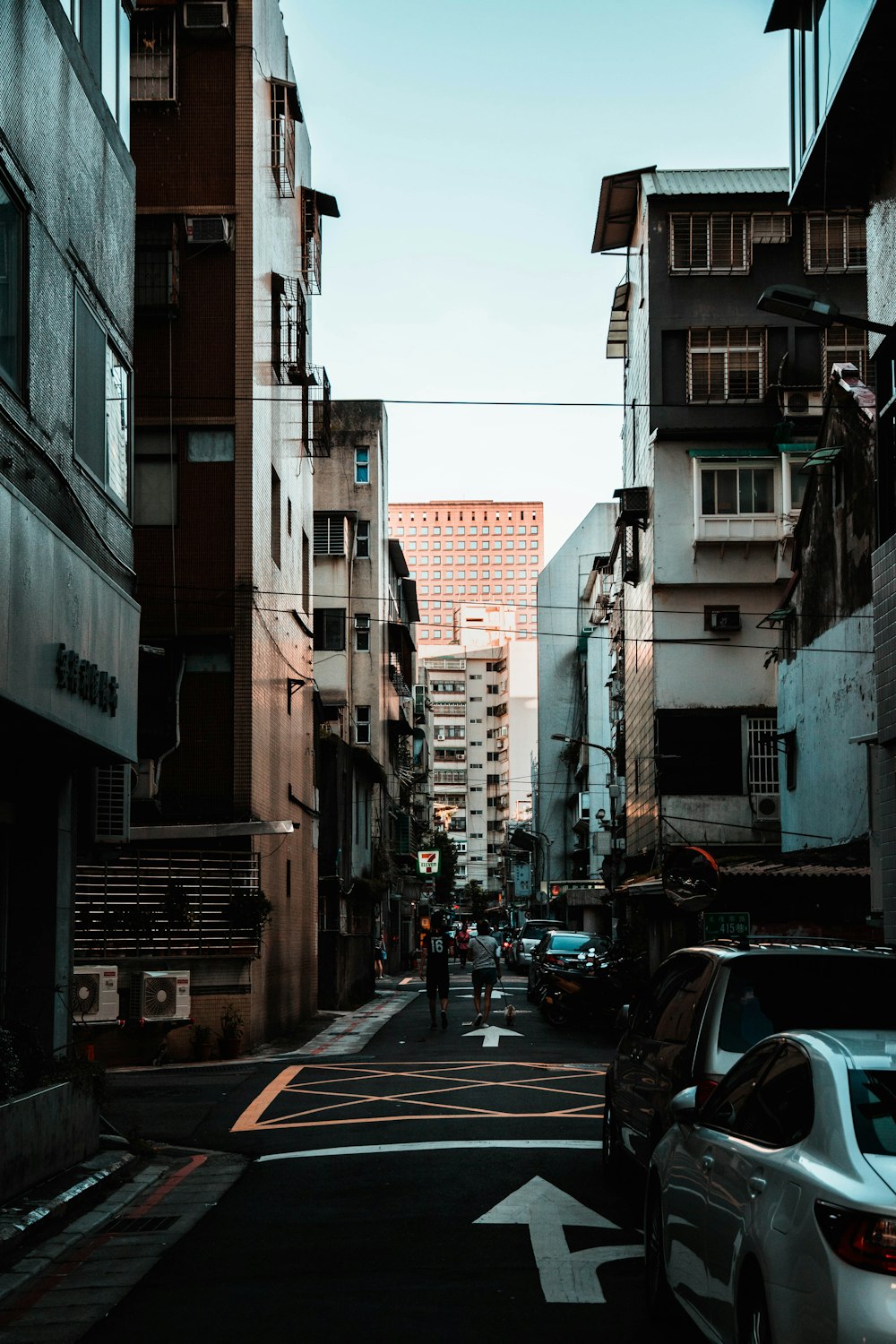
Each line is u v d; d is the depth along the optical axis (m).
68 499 11.18
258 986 20.17
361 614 48.78
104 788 13.88
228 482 21.73
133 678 12.90
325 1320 6.03
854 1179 3.99
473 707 140.00
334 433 50.09
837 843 23.23
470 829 138.25
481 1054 18.78
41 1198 8.66
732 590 36.12
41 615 9.77
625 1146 8.88
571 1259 7.14
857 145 17.14
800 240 36.66
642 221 38.03
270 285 24.06
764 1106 5.05
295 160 26.61
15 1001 11.44
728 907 21.98
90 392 12.02
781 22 18.95
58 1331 6.05
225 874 20.08
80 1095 10.17
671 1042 7.77
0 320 9.50
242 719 21.09
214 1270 7.11
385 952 49.66
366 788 42.28
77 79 11.68
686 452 36.38
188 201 22.38
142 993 17.80
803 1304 3.93
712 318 36.44
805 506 25.45
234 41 22.69
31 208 10.21
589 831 63.91
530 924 50.47
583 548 74.06
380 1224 8.05
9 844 11.70
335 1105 13.63
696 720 35.78
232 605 21.39
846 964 7.18
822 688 24.36
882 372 15.83
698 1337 5.76
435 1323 5.94
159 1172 10.30
